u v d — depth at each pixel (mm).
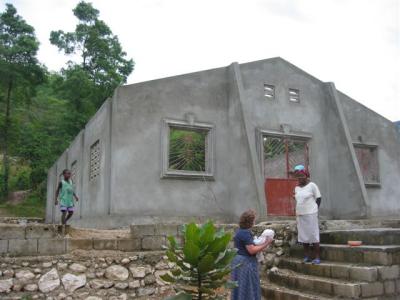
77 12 28047
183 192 10539
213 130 11148
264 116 11906
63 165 18266
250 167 10398
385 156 14164
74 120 27281
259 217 9852
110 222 9469
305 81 12914
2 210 24047
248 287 5238
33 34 27359
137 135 10164
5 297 5977
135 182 9961
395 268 6090
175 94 10844
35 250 6508
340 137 12500
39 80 27609
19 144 28328
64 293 6297
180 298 4074
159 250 7281
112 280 6633
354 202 11820
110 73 27406
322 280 6266
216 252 4289
